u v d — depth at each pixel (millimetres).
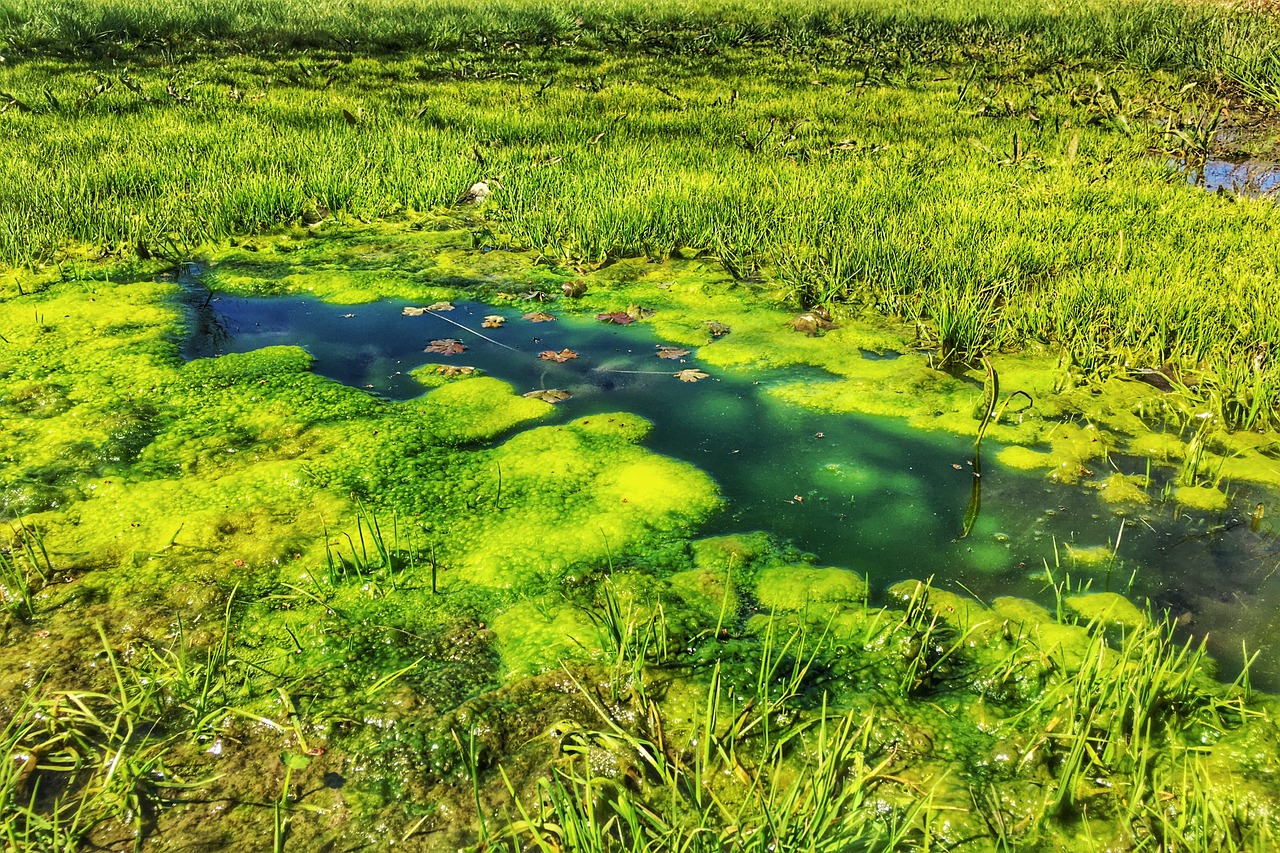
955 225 5926
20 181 6719
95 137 8094
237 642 2645
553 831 2051
